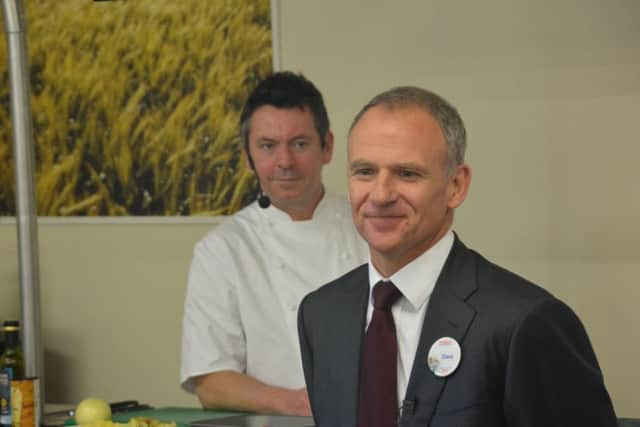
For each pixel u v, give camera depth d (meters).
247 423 3.55
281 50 5.45
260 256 4.26
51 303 5.98
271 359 4.16
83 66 5.82
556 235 4.97
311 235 4.25
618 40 4.84
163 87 5.66
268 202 4.32
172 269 5.70
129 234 5.79
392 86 5.25
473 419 2.18
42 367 4.05
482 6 5.08
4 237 6.10
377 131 2.21
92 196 5.85
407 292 2.32
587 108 4.90
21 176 4.01
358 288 2.51
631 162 4.83
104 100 5.79
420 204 2.22
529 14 4.99
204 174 5.59
